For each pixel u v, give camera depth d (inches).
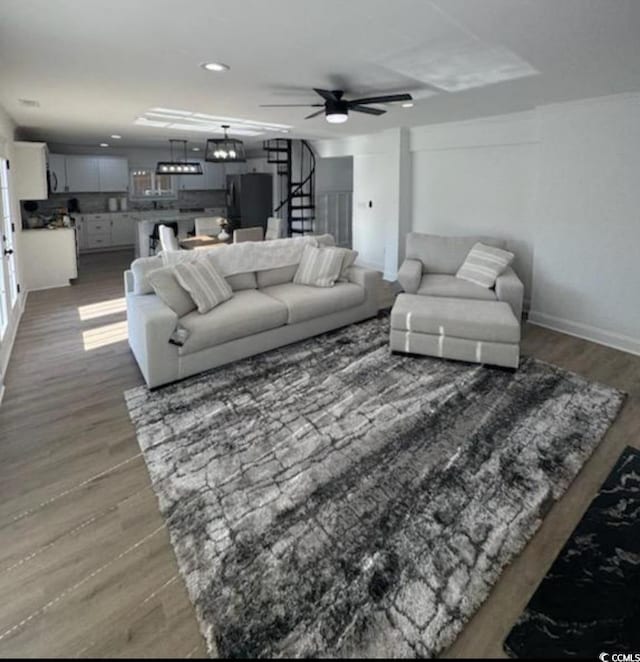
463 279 191.6
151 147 408.8
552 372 147.6
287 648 61.5
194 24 93.8
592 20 89.8
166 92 158.2
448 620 65.1
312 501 89.2
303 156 373.4
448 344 152.4
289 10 86.2
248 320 152.9
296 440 110.1
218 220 333.1
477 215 232.2
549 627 64.2
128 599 69.1
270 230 331.6
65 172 387.5
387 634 63.1
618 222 165.9
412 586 70.4
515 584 70.9
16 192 242.8
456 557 75.7
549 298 193.8
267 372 148.4
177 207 463.8
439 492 91.3
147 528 83.3
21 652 61.3
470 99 167.3
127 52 112.5
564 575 72.4
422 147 251.9
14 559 76.3
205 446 108.3
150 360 134.3
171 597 69.5
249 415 122.1
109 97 167.0
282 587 70.5
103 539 80.7
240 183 411.8
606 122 163.6
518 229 215.2
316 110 193.0
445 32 96.9
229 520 84.6
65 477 97.6
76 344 177.6
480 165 226.1
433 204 254.2
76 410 126.1
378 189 292.2
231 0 82.0
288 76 135.0
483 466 99.3
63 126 252.1
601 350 169.3
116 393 136.1
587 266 177.8
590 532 81.1
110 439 111.9
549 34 98.0
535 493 90.9
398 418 119.4
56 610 67.5
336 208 392.2
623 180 162.4
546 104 176.6
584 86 145.6
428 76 134.0
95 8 85.8
